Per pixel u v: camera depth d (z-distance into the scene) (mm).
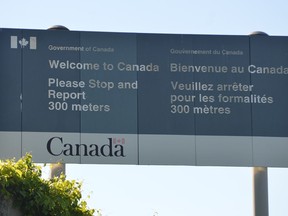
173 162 22844
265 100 23266
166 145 22891
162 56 23125
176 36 23203
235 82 23250
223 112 23094
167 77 23094
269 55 23406
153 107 22969
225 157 23000
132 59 23078
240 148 23047
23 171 14180
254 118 23203
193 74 23156
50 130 22688
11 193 13883
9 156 22500
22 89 22781
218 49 23297
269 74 23359
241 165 23047
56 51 22984
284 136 23188
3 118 22625
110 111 22875
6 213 13742
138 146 22797
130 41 23109
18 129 22609
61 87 22875
